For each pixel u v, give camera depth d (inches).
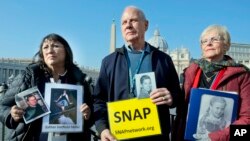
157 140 205.6
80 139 220.5
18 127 212.5
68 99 218.4
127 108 205.3
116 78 213.3
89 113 218.1
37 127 214.8
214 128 200.1
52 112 213.9
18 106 206.7
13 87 217.5
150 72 207.0
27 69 220.8
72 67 231.1
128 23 212.7
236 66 206.1
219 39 207.8
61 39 225.1
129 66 213.6
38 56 226.1
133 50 216.8
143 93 205.3
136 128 202.7
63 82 225.6
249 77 204.8
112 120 205.0
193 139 201.0
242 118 197.5
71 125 215.6
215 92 201.6
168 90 208.5
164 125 211.2
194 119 201.9
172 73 217.0
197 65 216.1
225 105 200.8
